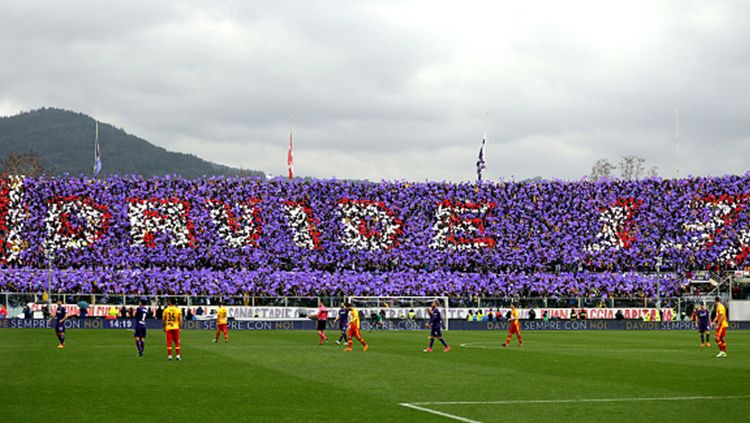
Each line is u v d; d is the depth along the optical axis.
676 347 46.22
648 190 89.88
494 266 87.19
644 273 85.62
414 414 19.81
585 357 37.88
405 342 50.06
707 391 24.42
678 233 88.50
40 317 69.38
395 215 87.69
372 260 86.44
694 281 83.62
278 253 85.25
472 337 58.00
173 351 38.41
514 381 27.03
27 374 28.05
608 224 88.81
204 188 85.38
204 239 84.25
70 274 78.12
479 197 89.06
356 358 36.38
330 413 19.88
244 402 21.62
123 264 82.19
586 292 83.81
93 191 83.25
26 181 82.25
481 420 19.02
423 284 83.31
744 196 88.88
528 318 78.25
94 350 39.88
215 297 72.81
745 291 81.38
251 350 41.19
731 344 49.78
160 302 71.75
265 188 86.56
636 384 26.20
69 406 20.61
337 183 87.81
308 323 71.94
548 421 18.95
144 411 19.94
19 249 80.81
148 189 84.25
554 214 89.06
